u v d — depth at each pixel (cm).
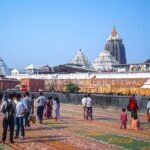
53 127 2036
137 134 1755
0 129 1948
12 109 1470
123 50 17900
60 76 9688
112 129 1956
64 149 1315
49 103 2630
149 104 2386
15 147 1356
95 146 1382
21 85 9525
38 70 13488
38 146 1382
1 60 13588
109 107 3997
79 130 1897
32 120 1912
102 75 8212
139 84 7169
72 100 4978
